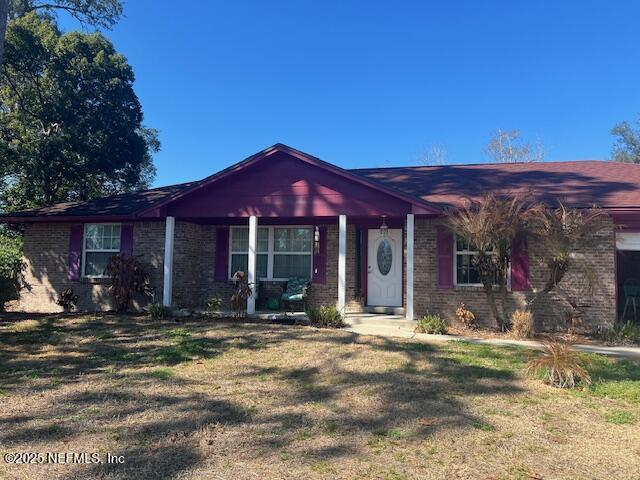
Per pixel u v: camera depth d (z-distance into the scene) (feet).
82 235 50.16
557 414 19.12
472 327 39.50
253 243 42.55
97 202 54.44
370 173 57.26
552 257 39.09
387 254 46.29
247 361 27.20
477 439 16.49
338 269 44.11
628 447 16.11
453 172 54.49
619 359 28.94
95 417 18.25
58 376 24.00
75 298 48.93
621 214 37.32
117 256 46.78
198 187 42.70
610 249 38.32
